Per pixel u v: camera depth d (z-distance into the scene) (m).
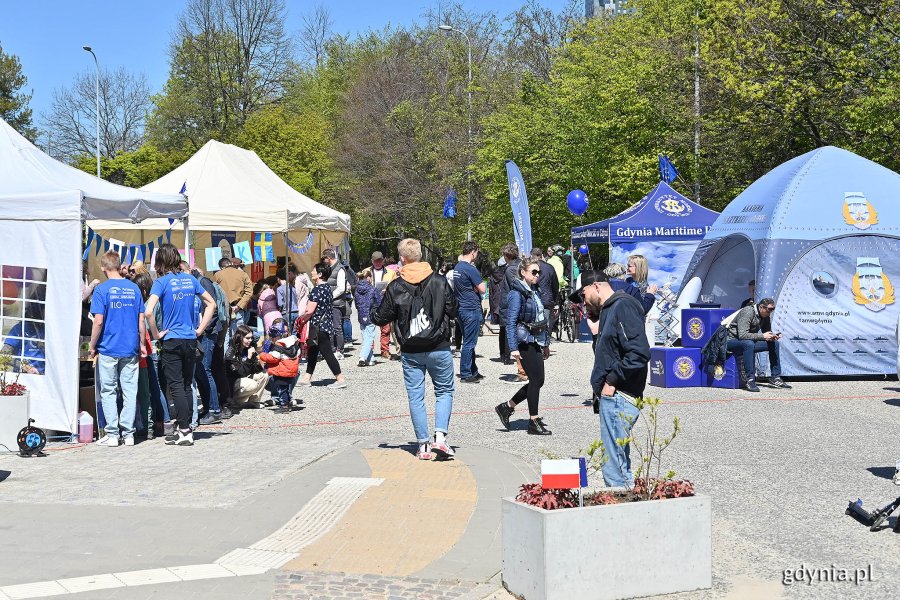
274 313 14.76
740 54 24.08
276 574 5.37
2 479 7.87
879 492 7.46
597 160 33.34
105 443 9.44
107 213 10.38
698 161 28.55
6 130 11.12
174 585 5.16
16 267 9.70
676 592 5.07
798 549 5.95
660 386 14.01
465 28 50.38
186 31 52.69
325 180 52.12
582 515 4.84
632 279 10.77
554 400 12.53
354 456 8.79
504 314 10.10
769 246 14.57
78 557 5.66
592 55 34.38
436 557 5.70
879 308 14.68
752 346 13.52
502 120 39.38
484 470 8.12
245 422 11.06
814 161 15.51
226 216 18.53
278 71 53.66
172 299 9.31
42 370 9.67
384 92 50.75
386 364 17.23
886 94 21.53
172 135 53.75
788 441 9.62
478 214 45.81
